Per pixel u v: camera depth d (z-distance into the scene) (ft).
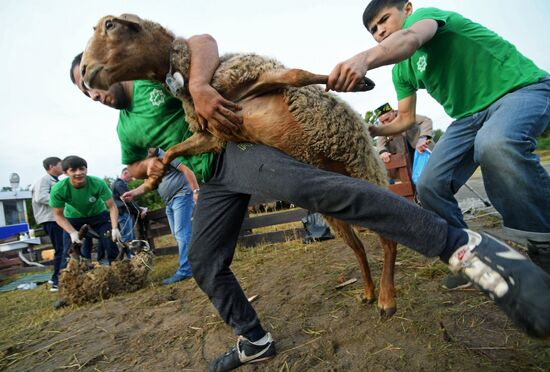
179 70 6.55
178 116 7.72
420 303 8.80
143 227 24.79
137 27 6.41
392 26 8.57
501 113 6.98
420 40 6.41
